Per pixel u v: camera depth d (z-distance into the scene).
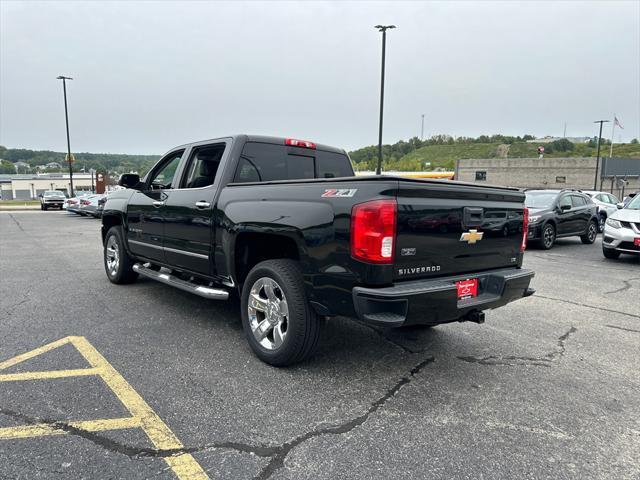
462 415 2.89
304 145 4.95
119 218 6.26
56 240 12.42
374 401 3.05
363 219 2.90
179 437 2.55
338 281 3.06
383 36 18.83
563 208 12.42
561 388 3.33
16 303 5.38
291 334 3.38
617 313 5.45
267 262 3.59
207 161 4.65
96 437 2.53
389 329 4.65
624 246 9.42
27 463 2.28
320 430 2.66
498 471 2.31
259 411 2.87
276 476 2.22
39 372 3.38
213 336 4.26
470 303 3.31
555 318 5.20
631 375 3.59
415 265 3.08
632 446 2.58
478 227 3.52
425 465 2.35
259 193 3.72
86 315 4.89
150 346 3.97
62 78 32.78
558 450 2.52
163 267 5.30
